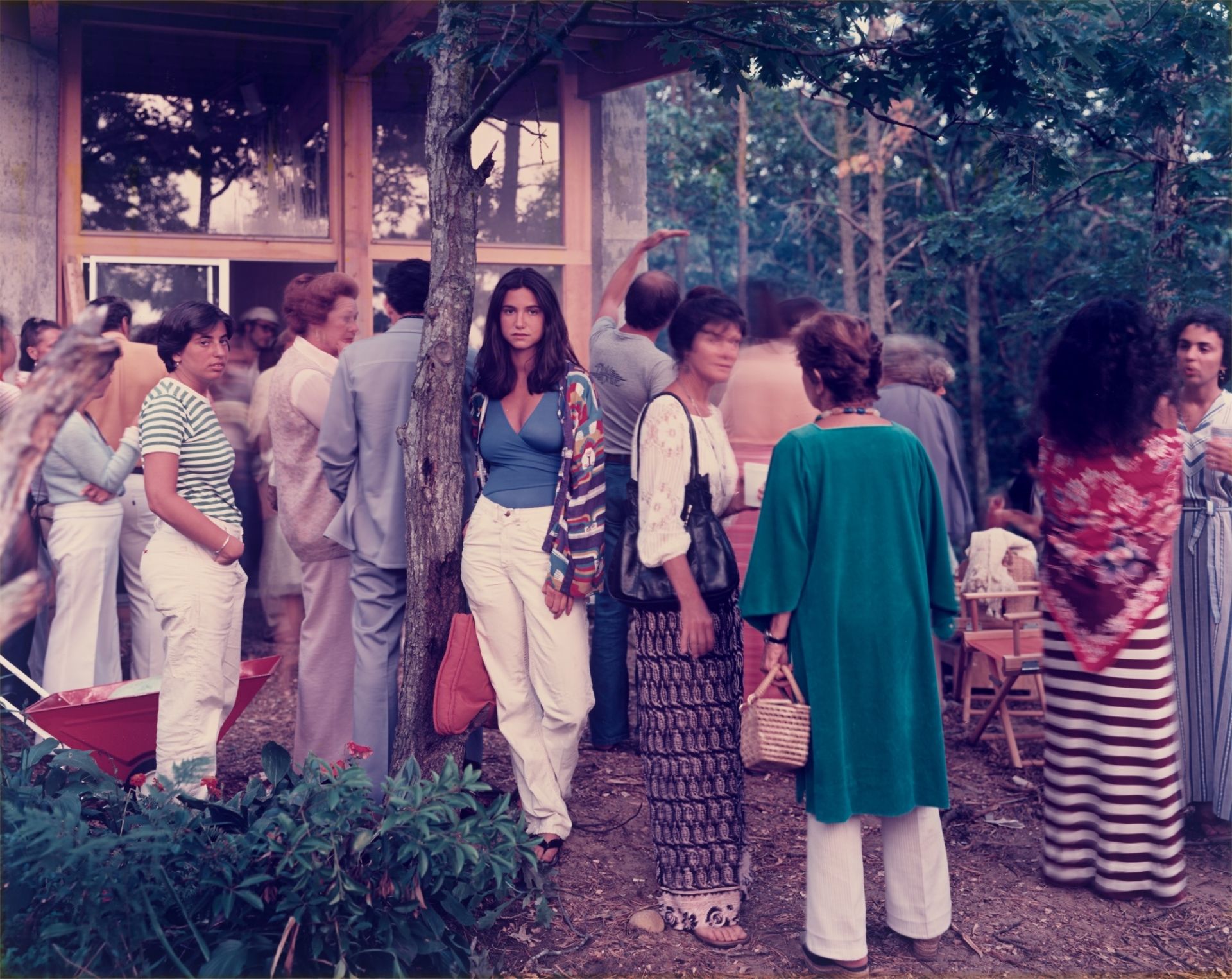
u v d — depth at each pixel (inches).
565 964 119.7
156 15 263.0
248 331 254.1
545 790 137.6
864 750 115.5
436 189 136.3
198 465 137.3
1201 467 147.8
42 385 78.9
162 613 136.6
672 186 646.5
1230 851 149.9
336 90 283.9
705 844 125.3
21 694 189.0
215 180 279.4
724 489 130.0
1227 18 172.7
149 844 105.5
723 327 124.9
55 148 259.0
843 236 551.5
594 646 184.2
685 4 160.4
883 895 137.3
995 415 558.9
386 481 145.9
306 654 159.6
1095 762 136.7
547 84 297.6
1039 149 170.6
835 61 164.6
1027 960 121.5
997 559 211.0
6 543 78.4
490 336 135.6
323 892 109.8
